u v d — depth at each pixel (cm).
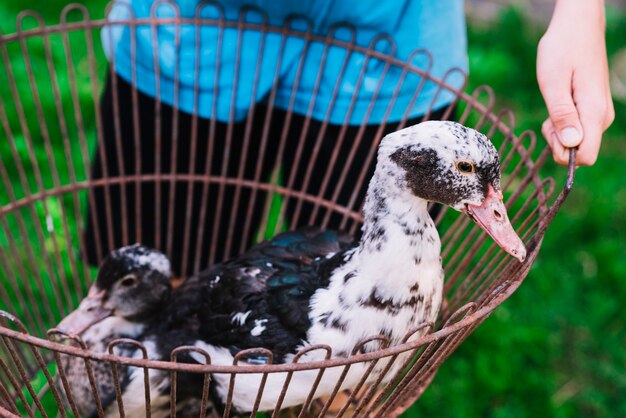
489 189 84
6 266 109
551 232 157
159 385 96
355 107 109
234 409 94
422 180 84
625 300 149
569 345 143
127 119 112
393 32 109
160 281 104
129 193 117
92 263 120
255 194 112
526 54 194
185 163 115
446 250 104
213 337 94
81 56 179
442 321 97
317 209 111
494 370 134
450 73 111
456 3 112
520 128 176
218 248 122
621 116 185
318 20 108
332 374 87
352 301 86
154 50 107
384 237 85
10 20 183
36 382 115
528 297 148
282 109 115
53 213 145
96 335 104
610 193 167
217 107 110
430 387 133
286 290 91
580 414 134
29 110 163
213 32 108
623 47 198
